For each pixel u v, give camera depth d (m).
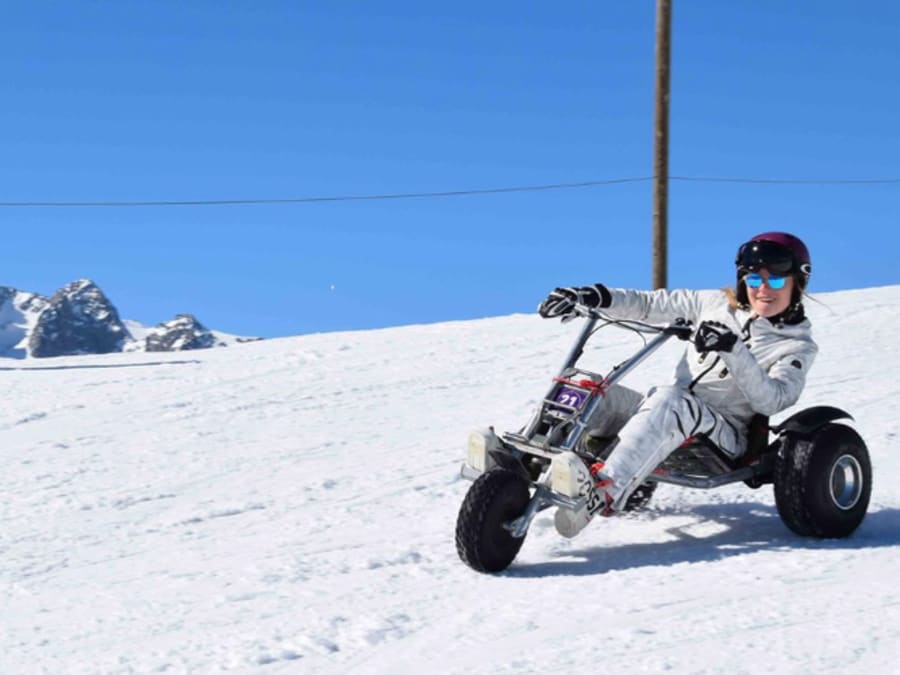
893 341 11.23
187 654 3.63
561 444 4.56
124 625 4.01
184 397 9.42
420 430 7.90
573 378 4.73
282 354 11.92
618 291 5.14
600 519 5.38
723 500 5.75
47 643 3.86
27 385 10.56
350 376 10.24
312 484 6.35
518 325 13.65
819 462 4.70
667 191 16.69
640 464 4.53
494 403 8.85
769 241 4.87
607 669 3.28
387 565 4.70
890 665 3.20
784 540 4.83
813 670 3.19
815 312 13.44
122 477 6.71
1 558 5.10
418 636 3.71
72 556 5.12
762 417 4.92
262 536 5.33
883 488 5.87
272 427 8.12
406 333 13.42
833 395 8.56
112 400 9.42
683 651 3.39
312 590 4.33
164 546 5.25
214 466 6.92
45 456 7.36
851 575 4.16
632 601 3.94
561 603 3.97
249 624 3.93
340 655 3.57
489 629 3.73
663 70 16.66
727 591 4.01
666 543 4.91
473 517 4.38
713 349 4.51
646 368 10.14
